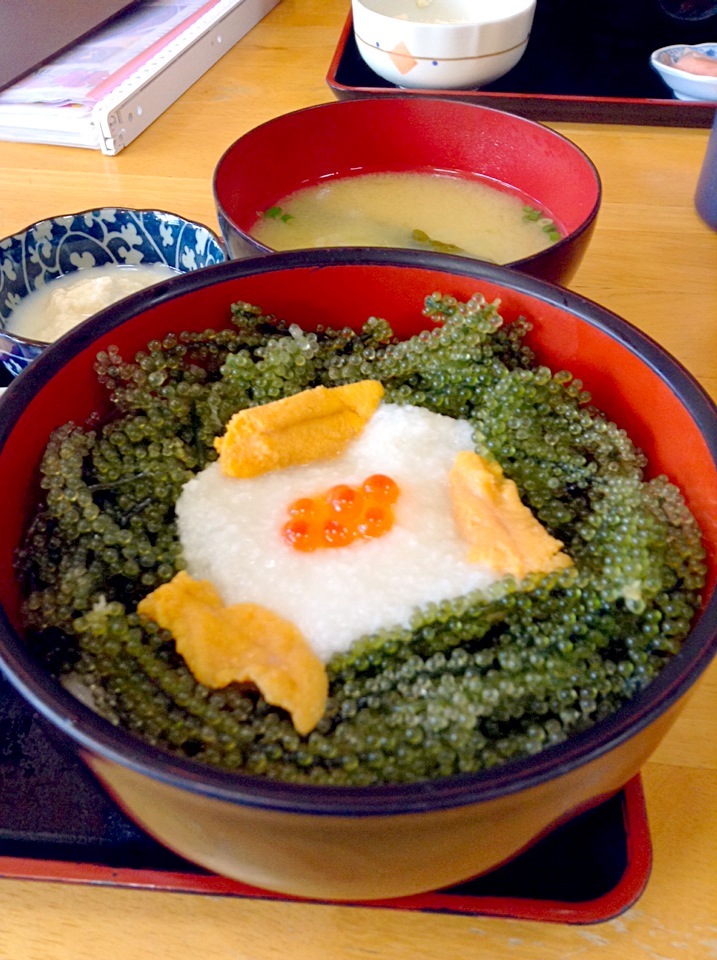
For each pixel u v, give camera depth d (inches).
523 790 4.5
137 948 6.1
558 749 4.6
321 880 5.2
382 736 5.7
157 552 6.9
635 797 6.5
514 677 6.0
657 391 7.1
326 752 5.6
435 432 7.7
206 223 13.2
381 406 7.9
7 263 10.9
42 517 6.8
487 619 6.5
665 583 6.6
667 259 12.7
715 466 6.3
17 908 6.2
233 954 6.0
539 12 17.8
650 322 11.6
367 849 4.7
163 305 7.5
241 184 10.9
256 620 6.4
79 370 7.2
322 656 6.4
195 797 4.4
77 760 5.5
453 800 4.4
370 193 11.9
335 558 6.8
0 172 14.4
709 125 15.4
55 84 15.5
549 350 7.9
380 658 6.3
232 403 7.9
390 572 6.7
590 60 16.8
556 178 11.2
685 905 6.3
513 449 7.5
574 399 7.8
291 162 11.6
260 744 5.8
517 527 6.8
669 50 16.0
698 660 5.0
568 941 6.1
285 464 7.5
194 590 6.6
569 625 6.3
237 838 4.8
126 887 6.2
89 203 13.7
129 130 15.1
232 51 18.2
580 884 6.2
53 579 6.7
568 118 15.5
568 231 11.0
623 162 14.6
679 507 6.8
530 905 6.1
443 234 11.0
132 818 5.7
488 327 7.6
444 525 7.1
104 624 6.3
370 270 7.9
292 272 7.8
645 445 7.4
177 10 18.1
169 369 7.8
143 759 4.5
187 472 7.5
